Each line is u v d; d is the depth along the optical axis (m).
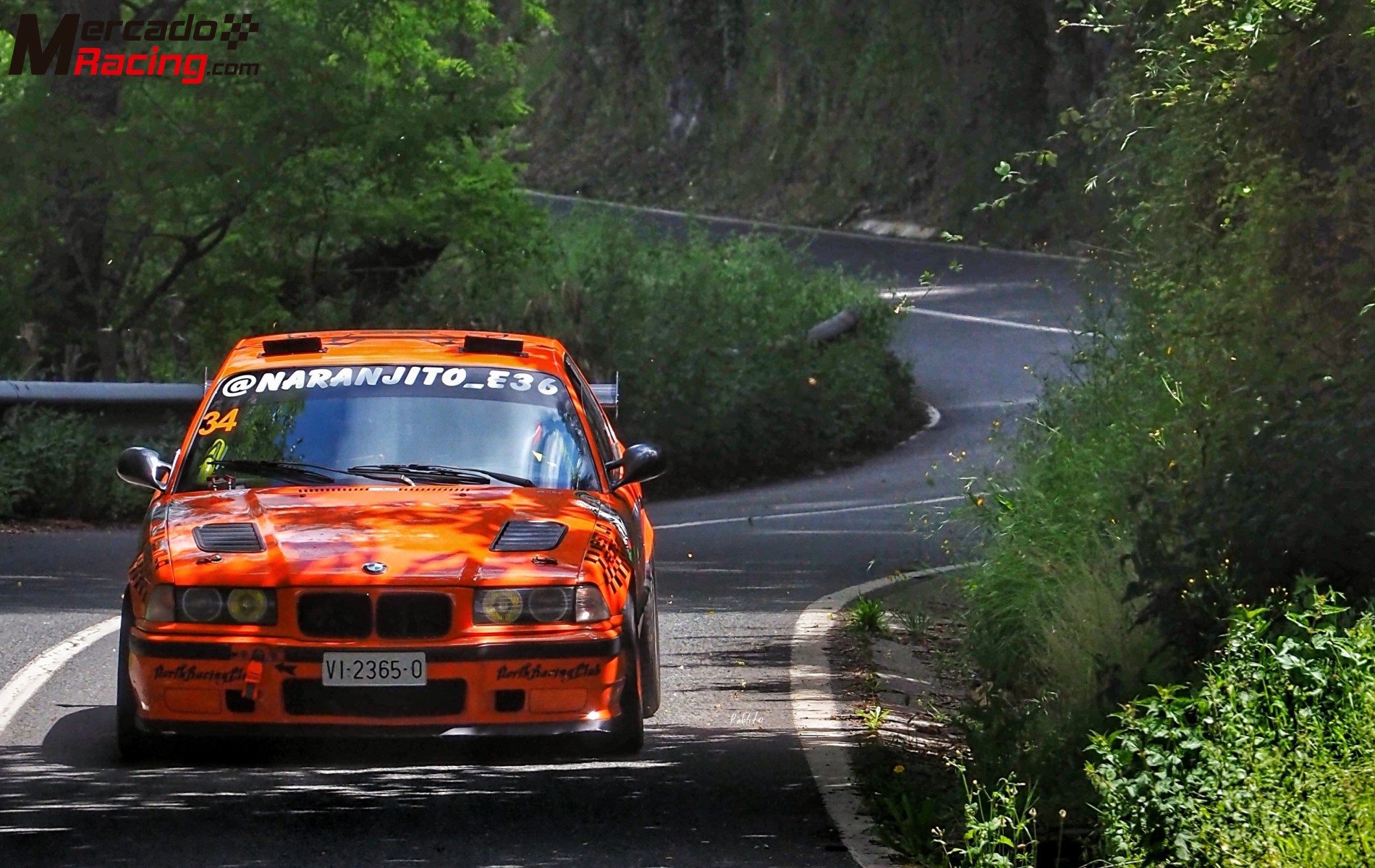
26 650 37.66
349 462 30.50
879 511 70.94
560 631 26.41
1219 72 34.84
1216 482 28.47
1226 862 19.27
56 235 85.56
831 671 36.56
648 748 29.12
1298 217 31.80
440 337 34.00
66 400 70.31
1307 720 21.20
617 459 32.50
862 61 196.88
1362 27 31.62
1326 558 26.88
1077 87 171.00
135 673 26.41
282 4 88.75
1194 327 36.28
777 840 23.80
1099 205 140.00
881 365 102.94
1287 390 28.86
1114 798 21.25
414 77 90.88
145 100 86.00
